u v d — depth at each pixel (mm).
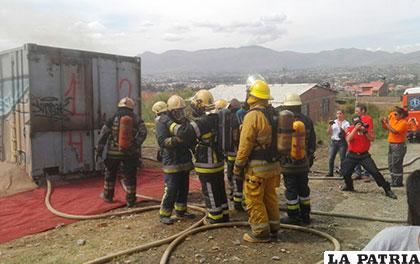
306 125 6230
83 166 9492
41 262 4883
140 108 10812
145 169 10672
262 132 5137
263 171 5211
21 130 8852
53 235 5887
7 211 6992
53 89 8938
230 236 5617
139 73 10750
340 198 7926
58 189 8469
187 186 6516
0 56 9312
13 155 9156
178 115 6117
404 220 6297
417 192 1938
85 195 8039
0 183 8383
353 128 8188
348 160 8297
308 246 5281
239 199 6820
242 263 4746
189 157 6363
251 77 5434
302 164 6031
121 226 6238
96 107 9711
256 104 5277
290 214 6109
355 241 5492
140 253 5070
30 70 8547
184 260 4828
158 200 7688
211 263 4750
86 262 4707
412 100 19594
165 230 6004
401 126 8836
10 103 9125
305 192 6168
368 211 6969
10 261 4918
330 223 6312
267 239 5340
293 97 6219
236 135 5828
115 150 7215
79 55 9367
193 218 6559
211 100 6000
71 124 9266
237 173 5289
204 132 5824
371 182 9422
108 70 9977
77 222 6496
